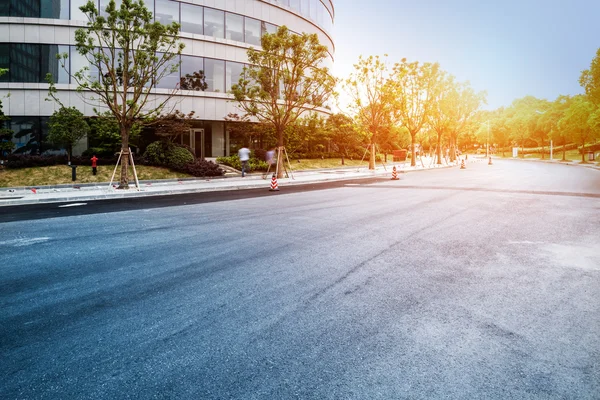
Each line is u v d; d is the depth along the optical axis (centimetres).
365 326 351
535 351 307
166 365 289
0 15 2545
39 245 689
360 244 665
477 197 1302
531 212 985
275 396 250
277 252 619
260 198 1423
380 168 3678
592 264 541
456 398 249
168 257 598
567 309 387
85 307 404
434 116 4756
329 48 4262
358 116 3294
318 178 2370
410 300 412
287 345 318
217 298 424
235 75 3098
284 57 2345
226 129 3188
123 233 790
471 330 343
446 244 659
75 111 2305
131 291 450
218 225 870
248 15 3192
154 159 2483
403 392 255
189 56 2875
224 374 276
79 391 259
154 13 2762
